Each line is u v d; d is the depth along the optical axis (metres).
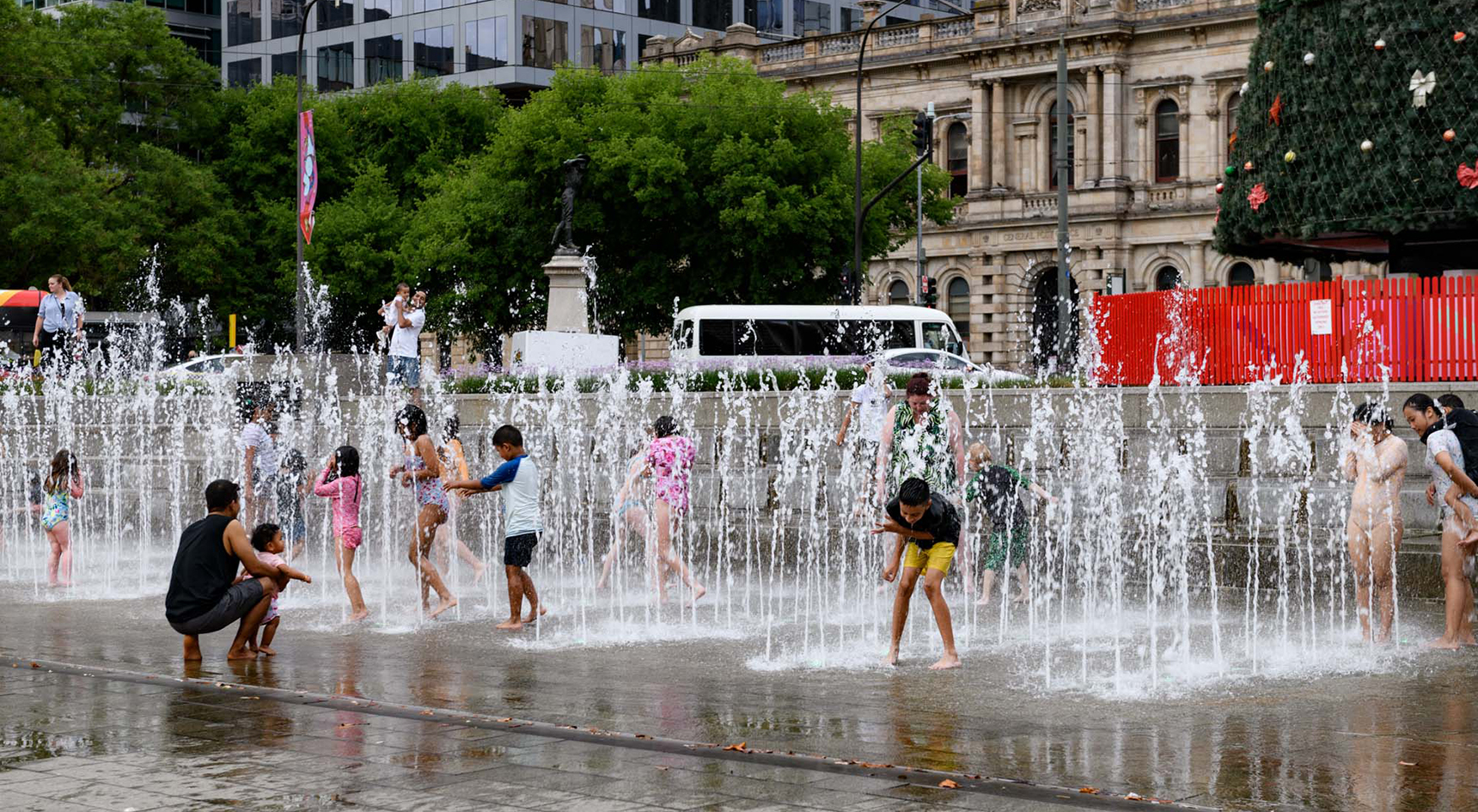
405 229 73.75
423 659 16.55
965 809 9.59
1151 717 12.91
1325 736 11.98
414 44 102.75
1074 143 78.44
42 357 54.59
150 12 77.62
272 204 76.88
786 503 26.72
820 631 18.69
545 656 16.78
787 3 110.12
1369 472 16.81
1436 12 25.86
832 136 64.12
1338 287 25.72
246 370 40.75
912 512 15.61
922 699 13.94
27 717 12.91
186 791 10.30
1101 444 26.72
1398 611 18.64
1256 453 23.70
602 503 29.59
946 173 71.12
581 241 63.34
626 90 64.19
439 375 44.66
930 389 19.88
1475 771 10.70
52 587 24.31
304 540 25.33
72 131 72.69
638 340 83.25
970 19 81.06
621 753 11.33
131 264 67.19
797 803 9.77
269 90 82.12
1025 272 80.44
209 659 16.61
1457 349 24.53
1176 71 75.25
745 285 63.47
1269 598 20.77
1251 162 28.72
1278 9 28.22
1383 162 26.39
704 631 18.77
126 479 35.25
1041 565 22.72
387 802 9.95
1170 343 27.75
